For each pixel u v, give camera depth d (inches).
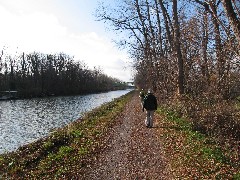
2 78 4296.3
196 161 449.7
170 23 1103.0
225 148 511.2
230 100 740.0
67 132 754.8
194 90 911.0
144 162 477.4
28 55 4758.9
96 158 513.0
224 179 373.7
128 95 2989.7
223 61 705.0
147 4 1311.5
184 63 1009.5
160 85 1375.5
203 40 797.2
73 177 423.8
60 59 5123.0
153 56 1440.7
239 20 302.5
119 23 1314.0
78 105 2479.1
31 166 511.2
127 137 674.8
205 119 637.9
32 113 1886.1
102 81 7003.0
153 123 839.7
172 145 558.6
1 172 491.2
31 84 4660.4
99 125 888.3
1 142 1004.6
